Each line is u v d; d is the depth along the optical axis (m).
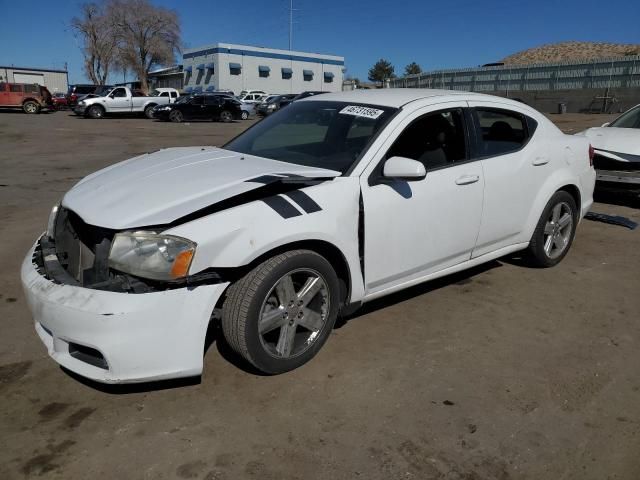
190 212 2.67
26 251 5.23
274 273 2.83
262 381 3.01
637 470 2.40
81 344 2.55
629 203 7.54
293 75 59.88
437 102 3.77
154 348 2.58
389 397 2.89
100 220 2.70
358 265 3.25
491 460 2.44
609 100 31.38
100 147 14.60
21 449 2.46
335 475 2.33
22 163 11.30
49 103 32.44
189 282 2.60
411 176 3.13
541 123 4.55
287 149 3.74
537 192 4.41
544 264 4.78
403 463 2.41
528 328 3.72
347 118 3.69
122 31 57.88
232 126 25.34
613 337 3.61
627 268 4.91
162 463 2.39
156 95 30.95
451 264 3.91
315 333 3.17
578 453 2.50
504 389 2.99
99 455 2.43
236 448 2.49
